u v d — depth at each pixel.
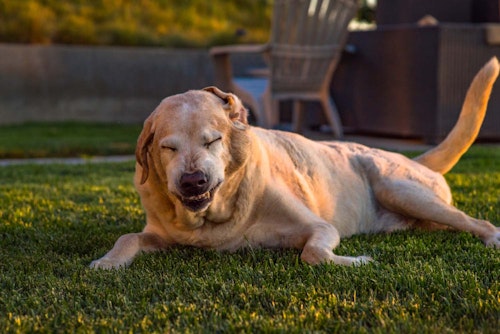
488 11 9.47
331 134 9.84
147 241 3.54
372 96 9.20
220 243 3.49
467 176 5.99
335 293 2.75
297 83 8.73
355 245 3.65
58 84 12.54
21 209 4.83
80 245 3.80
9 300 2.78
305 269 3.08
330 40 8.63
